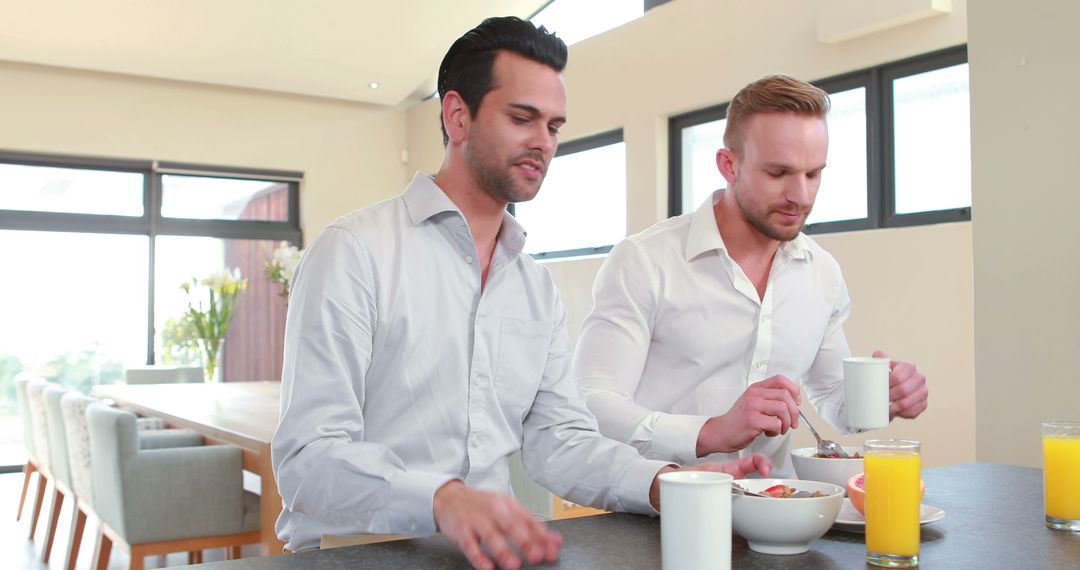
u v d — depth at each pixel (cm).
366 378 129
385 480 106
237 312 773
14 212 688
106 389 502
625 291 176
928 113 420
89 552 432
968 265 390
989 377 228
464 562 99
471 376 133
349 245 125
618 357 172
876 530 100
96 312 719
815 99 158
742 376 179
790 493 112
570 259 623
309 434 115
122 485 291
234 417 347
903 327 417
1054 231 214
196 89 749
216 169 756
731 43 508
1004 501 133
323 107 804
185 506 299
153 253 736
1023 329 221
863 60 440
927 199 421
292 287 128
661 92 554
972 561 100
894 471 99
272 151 781
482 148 128
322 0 604
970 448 389
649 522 121
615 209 606
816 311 184
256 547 436
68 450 371
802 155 157
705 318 177
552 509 274
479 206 135
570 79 632
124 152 718
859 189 453
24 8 573
